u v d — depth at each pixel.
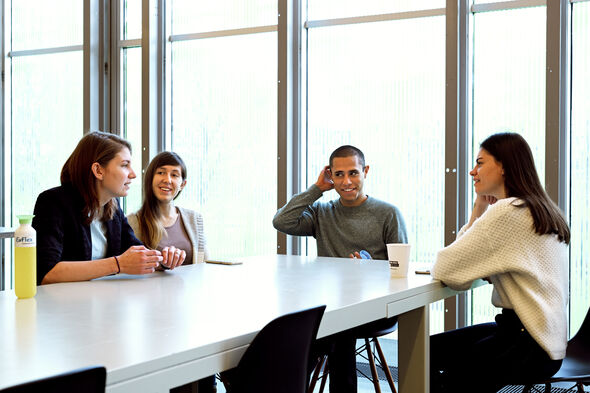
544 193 2.09
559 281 2.00
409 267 2.36
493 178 2.14
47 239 1.94
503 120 3.47
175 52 4.42
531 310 1.95
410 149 3.68
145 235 2.90
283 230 3.20
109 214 2.21
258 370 1.24
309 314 1.31
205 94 4.31
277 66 3.96
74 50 4.72
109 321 1.31
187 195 4.35
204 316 1.38
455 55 3.44
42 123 4.86
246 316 1.38
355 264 2.43
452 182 3.45
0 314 1.38
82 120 4.70
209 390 2.38
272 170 4.06
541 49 3.38
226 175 4.22
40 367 0.97
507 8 3.44
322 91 3.93
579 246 3.29
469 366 2.03
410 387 2.02
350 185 3.05
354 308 1.57
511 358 1.97
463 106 3.49
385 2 3.77
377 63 3.78
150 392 1.01
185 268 2.29
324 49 3.92
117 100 4.57
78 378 0.82
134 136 4.55
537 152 3.38
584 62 3.29
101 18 4.57
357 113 3.83
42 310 1.44
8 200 5.00
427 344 2.00
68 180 2.10
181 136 4.39
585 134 3.28
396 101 3.72
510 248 1.97
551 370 1.95
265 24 4.11
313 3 3.96
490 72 3.50
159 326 1.27
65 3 4.77
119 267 1.95
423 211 3.64
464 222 3.50
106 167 2.06
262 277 2.04
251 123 4.14
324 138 3.92
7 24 4.98
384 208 3.09
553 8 3.20
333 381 2.34
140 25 4.54
